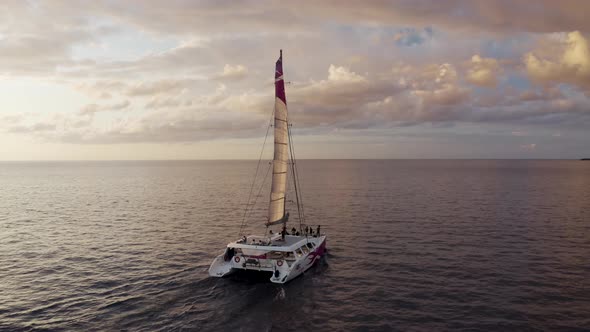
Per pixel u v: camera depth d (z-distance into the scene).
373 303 26.12
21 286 29.22
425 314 24.39
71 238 47.03
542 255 38.38
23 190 117.12
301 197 91.75
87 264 35.28
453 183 136.50
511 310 24.88
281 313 24.27
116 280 30.52
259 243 33.31
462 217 61.66
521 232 49.94
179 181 158.50
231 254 33.31
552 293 27.83
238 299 26.44
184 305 25.30
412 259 37.09
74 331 21.61
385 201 83.06
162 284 29.52
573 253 39.12
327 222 58.09
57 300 26.28
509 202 80.69
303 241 34.53
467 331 22.02
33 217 63.94
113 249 41.12
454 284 29.91
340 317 23.88
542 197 89.88
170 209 72.81
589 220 58.53
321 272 33.00
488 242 44.28
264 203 81.88
